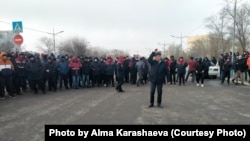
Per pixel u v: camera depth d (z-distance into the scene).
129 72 25.22
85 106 13.23
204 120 10.22
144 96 16.58
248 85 22.97
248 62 22.48
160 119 10.38
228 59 23.33
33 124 9.90
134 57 24.77
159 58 12.88
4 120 10.60
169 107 12.91
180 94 17.47
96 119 10.41
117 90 19.05
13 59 17.22
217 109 12.43
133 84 24.31
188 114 11.32
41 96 16.78
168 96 16.56
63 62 20.33
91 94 17.59
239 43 63.22
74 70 20.80
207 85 23.19
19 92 17.55
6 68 16.06
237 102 14.40
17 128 9.40
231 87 21.59
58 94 17.66
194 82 25.86
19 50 20.69
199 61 22.25
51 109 12.60
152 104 12.95
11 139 8.21
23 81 18.30
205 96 16.58
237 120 10.23
